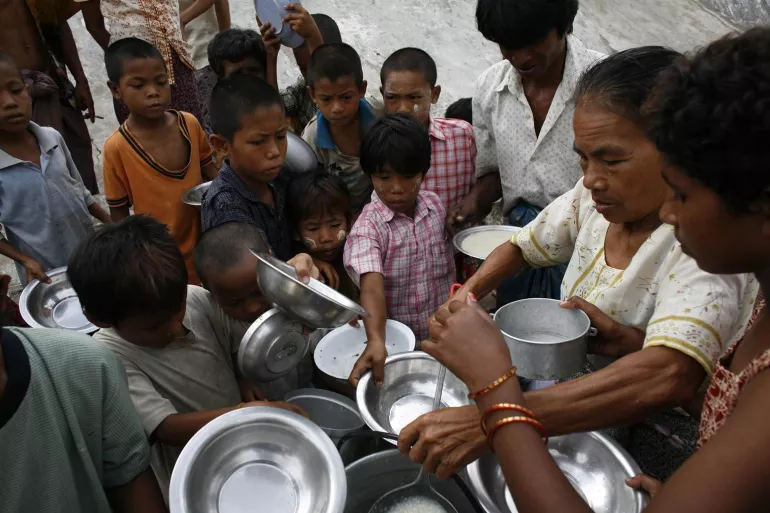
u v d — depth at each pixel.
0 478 0.93
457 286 1.62
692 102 0.65
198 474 1.08
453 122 2.51
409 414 1.45
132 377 1.33
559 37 1.95
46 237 2.52
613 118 1.07
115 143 2.54
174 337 1.38
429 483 1.20
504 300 2.29
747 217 0.66
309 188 2.16
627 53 1.10
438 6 6.24
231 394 1.56
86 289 1.23
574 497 0.79
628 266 1.24
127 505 1.18
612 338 1.28
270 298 1.28
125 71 2.43
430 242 2.14
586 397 1.03
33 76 3.01
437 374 1.51
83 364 1.05
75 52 3.33
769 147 0.60
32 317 1.96
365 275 1.92
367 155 1.96
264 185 2.18
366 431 1.23
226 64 3.04
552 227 1.48
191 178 2.68
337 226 2.22
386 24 5.89
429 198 2.20
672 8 7.12
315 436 1.12
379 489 1.27
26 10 3.02
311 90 2.42
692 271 1.09
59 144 2.58
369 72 5.23
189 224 2.67
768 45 0.64
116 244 1.23
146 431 1.29
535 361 1.21
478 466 1.17
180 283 1.27
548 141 2.17
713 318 1.03
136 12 3.17
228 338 1.62
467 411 1.04
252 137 1.96
